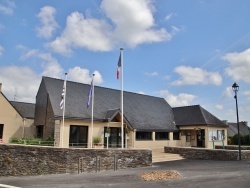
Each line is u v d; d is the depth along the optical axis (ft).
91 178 42.68
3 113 77.51
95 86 94.07
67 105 76.74
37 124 82.84
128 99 100.58
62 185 36.91
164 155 75.92
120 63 66.59
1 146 48.03
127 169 54.90
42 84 83.20
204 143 97.30
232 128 156.76
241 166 55.67
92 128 73.36
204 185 35.09
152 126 92.79
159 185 35.53
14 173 47.62
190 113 105.50
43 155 49.44
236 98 66.95
